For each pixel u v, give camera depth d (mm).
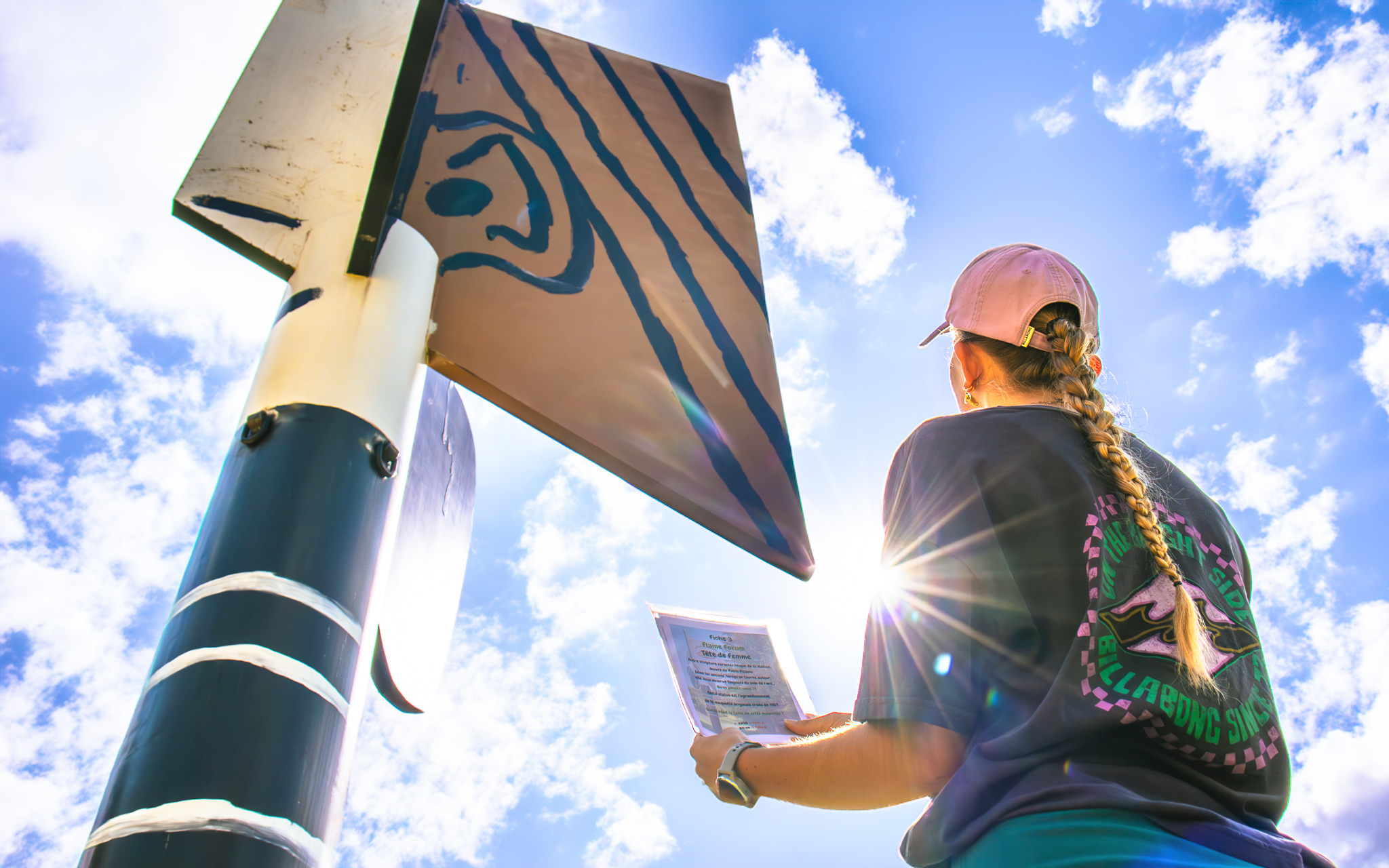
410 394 1393
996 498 1062
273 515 1086
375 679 1709
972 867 921
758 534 1786
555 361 1781
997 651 999
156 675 961
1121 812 862
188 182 1543
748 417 1961
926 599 1050
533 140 2191
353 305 1385
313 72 1806
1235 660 1027
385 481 1241
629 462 1723
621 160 2305
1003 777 930
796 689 1546
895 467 1234
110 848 820
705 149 2508
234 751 891
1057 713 927
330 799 961
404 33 1960
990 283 1292
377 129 1736
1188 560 1101
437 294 1759
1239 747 959
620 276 2020
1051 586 998
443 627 1966
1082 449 1097
